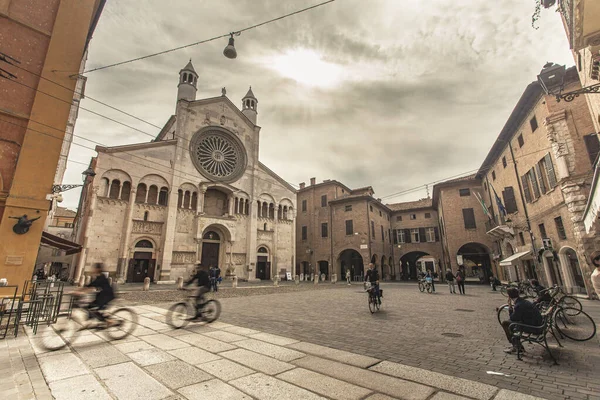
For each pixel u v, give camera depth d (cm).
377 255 4106
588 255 1430
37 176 1059
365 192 4412
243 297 1752
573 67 1560
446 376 459
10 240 980
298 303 1445
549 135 1630
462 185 3600
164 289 2209
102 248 2675
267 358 555
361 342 673
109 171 2842
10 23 1095
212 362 531
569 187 1517
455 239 3522
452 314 1085
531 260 2162
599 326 825
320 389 411
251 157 4097
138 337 717
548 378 453
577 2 614
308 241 4572
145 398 383
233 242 3553
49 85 1128
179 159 3319
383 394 395
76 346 634
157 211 3069
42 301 836
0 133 1028
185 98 3725
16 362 526
